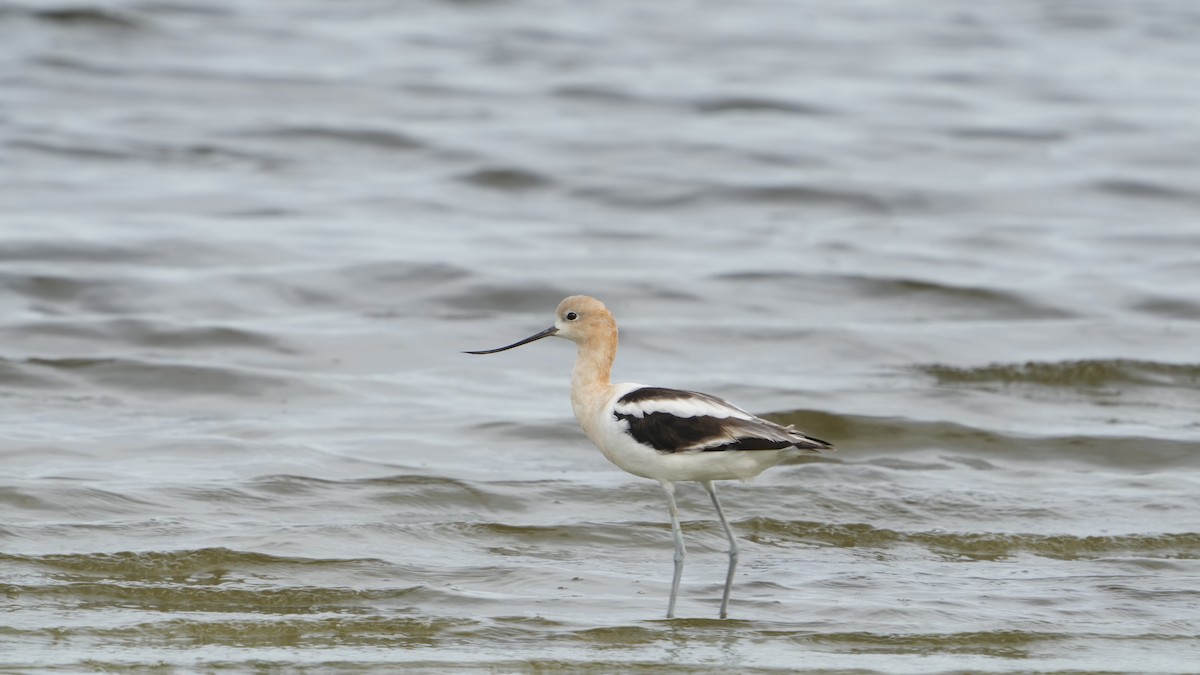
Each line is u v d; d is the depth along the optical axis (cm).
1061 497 1239
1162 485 1277
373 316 1836
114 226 2159
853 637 922
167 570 1019
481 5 4038
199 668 846
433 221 2316
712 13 4116
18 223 2153
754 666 867
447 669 855
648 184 2536
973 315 1916
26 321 1695
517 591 1005
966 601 995
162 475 1220
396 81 3175
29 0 3475
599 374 1013
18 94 2912
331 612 953
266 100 3008
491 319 1825
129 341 1677
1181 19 4172
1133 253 2234
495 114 3000
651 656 882
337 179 2538
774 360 1706
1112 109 3183
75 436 1336
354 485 1214
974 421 1486
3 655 855
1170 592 1017
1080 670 872
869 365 1689
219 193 2398
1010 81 3444
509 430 1403
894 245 2244
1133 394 1605
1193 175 2692
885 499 1221
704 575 1055
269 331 1719
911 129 2978
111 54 3234
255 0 3850
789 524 1167
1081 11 4256
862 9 4259
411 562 1052
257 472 1234
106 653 866
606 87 3181
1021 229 2359
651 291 1942
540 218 2378
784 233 2319
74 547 1049
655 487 1241
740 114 3077
